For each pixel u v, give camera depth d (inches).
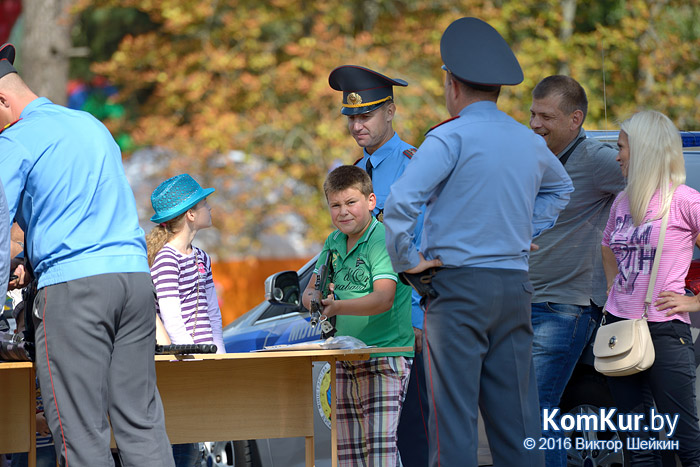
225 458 448.8
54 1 1179.3
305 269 433.4
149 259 330.6
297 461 415.5
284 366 321.4
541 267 351.6
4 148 266.2
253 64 1056.8
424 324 279.6
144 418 274.7
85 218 270.4
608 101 1023.0
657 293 310.8
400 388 318.0
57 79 1181.1
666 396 310.2
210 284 350.0
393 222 271.3
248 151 1048.8
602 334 317.7
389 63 1053.8
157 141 1049.5
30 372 297.1
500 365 277.0
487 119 280.7
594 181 345.4
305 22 1117.1
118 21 1322.6
